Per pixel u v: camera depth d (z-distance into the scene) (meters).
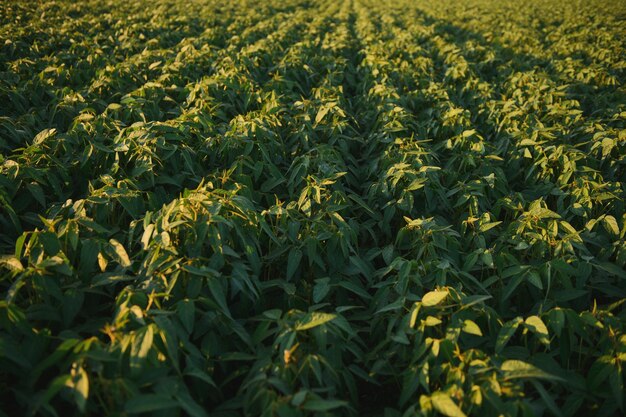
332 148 4.21
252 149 4.07
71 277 2.54
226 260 2.63
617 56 8.19
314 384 2.20
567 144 4.54
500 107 5.63
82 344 1.88
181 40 8.76
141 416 1.81
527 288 2.86
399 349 2.41
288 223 3.03
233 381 2.52
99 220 3.01
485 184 3.76
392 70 6.82
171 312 2.14
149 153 3.62
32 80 5.48
